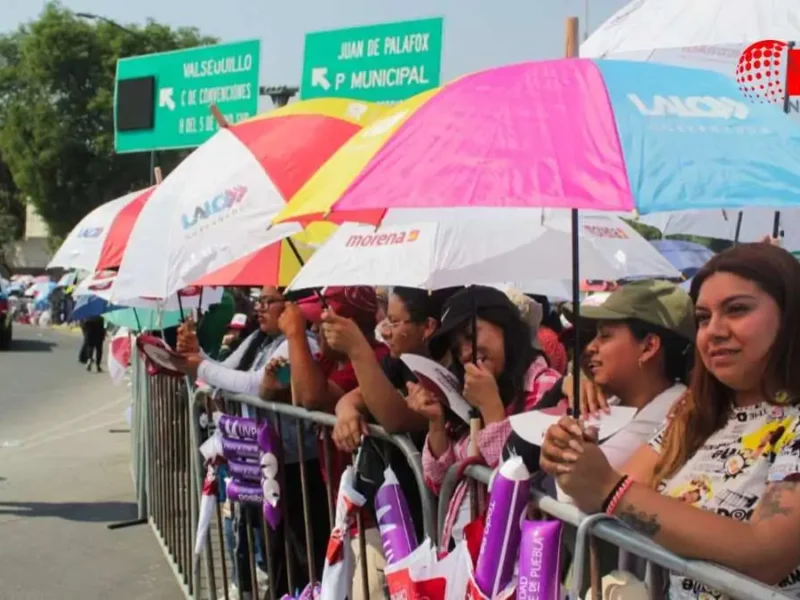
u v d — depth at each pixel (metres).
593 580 2.03
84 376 17.62
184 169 3.92
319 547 3.91
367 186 2.03
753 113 2.07
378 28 5.98
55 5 37.59
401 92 5.93
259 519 4.26
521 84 2.12
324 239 4.21
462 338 2.94
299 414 3.56
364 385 2.99
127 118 8.00
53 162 36.84
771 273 1.91
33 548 6.09
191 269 3.60
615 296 2.48
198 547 4.47
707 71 2.26
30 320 37.81
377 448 3.25
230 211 3.60
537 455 2.44
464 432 2.91
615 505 1.93
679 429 2.12
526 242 3.47
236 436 4.02
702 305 1.99
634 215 1.85
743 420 2.00
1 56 43.50
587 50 4.12
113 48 37.44
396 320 3.33
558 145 1.92
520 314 3.11
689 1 3.89
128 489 7.79
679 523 1.82
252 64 7.21
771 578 1.76
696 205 1.77
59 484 8.00
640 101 2.01
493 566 2.31
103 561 5.81
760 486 1.92
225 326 6.70
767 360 1.93
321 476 3.91
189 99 7.62
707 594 1.93
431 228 3.42
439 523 2.77
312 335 4.08
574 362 2.29
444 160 1.98
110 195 37.62
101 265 5.11
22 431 11.31
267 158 3.68
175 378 5.46
